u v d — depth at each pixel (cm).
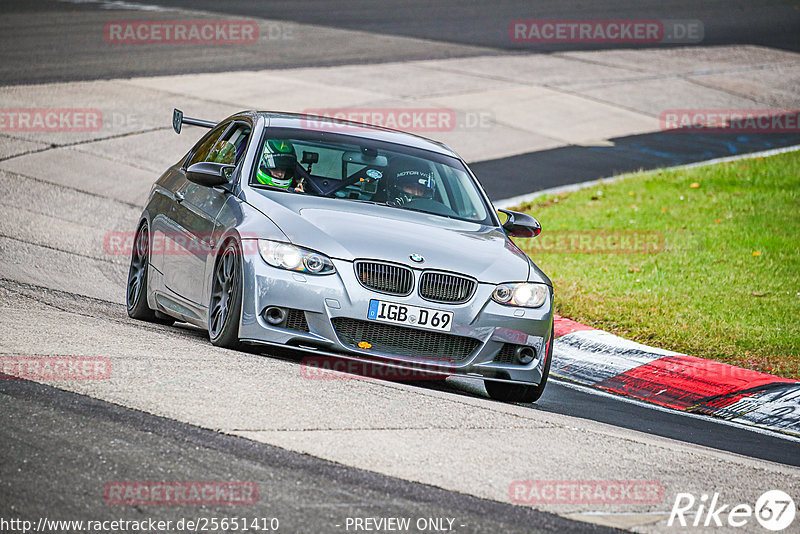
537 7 13412
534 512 1652
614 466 1964
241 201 2691
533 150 7056
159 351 2398
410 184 2897
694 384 3095
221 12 11431
